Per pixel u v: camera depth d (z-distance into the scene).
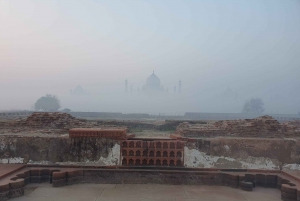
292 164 9.49
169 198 7.73
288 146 9.56
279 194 8.21
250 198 7.81
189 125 12.52
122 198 7.64
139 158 9.52
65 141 9.53
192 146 9.59
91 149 9.50
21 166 9.02
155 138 10.05
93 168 9.33
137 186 8.85
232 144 9.60
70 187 8.54
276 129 10.79
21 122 11.71
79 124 12.34
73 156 9.47
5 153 9.48
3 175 7.75
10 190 7.34
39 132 10.73
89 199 7.47
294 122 16.42
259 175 9.00
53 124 11.77
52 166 9.36
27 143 9.52
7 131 10.88
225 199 7.71
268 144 9.59
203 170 9.39
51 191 8.06
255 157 9.54
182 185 9.06
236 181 8.78
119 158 9.49
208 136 10.57
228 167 9.48
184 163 9.52
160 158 9.54
